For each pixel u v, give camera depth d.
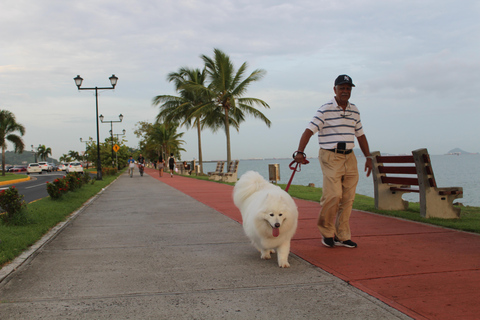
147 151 77.44
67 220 7.70
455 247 4.79
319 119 4.77
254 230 4.23
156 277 3.88
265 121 25.80
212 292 3.41
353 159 4.87
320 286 3.50
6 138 48.84
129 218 7.91
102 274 4.00
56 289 3.53
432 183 6.98
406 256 4.43
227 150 26.84
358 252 4.70
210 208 9.33
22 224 6.74
